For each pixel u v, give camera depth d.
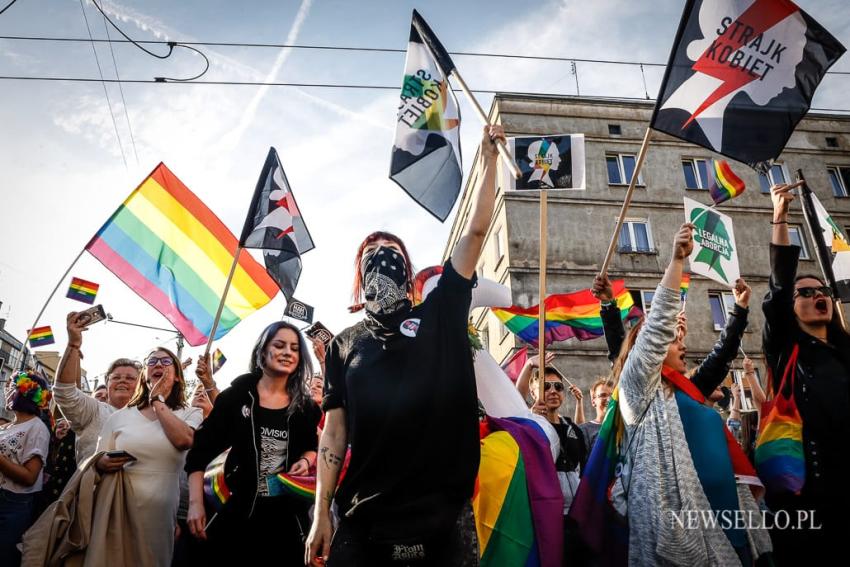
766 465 3.26
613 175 20.55
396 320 2.33
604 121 20.97
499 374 3.64
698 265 4.78
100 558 3.67
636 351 2.95
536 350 17.17
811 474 3.07
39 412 5.02
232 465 3.64
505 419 3.47
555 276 18.81
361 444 2.22
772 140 3.62
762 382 18.50
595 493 3.07
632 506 2.80
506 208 19.33
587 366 17.42
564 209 19.58
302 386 4.01
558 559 3.04
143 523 3.89
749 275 19.73
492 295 3.84
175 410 4.58
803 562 3.04
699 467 2.81
